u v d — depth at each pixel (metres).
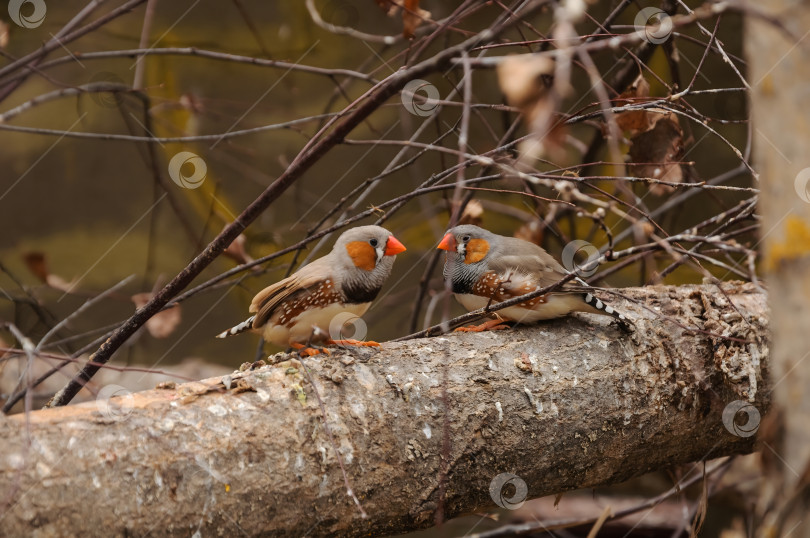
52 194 15.16
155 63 8.77
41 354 4.56
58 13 13.48
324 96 15.29
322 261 5.54
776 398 3.33
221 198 8.97
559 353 5.46
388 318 12.79
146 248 14.28
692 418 5.66
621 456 5.54
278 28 16.27
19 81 6.14
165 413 4.47
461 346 5.39
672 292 6.07
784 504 3.40
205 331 13.20
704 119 5.98
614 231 9.61
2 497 3.91
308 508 4.58
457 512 5.12
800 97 2.98
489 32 3.42
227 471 4.38
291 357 5.05
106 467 4.15
